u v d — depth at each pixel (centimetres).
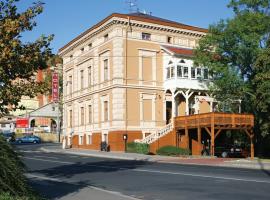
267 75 3450
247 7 4053
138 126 4688
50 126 9200
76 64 5722
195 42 5144
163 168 2666
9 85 1353
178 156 3984
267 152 4462
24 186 1165
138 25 4762
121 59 4659
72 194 1465
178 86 4691
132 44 4734
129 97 4672
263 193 1537
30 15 1354
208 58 4156
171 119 4694
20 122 8931
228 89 4062
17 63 1333
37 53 1359
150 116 4778
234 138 4722
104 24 4822
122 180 2016
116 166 2828
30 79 1421
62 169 2598
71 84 5934
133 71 4722
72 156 3981
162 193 1602
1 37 1298
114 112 4634
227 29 3978
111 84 4719
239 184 1798
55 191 1531
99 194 1480
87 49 5381
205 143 4562
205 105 4988
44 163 3061
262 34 3944
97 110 5075
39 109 9212
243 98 4106
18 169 1158
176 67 4691
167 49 4778
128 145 4484
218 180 1953
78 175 2250
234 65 4075
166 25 4916
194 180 1969
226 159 3616
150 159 3584
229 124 3969
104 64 4944
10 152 1163
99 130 5009
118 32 4672
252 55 3903
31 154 4238
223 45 4047
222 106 4288
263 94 3516
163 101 4850
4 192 1099
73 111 5819
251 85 3956
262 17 3856
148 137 4384
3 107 1380
